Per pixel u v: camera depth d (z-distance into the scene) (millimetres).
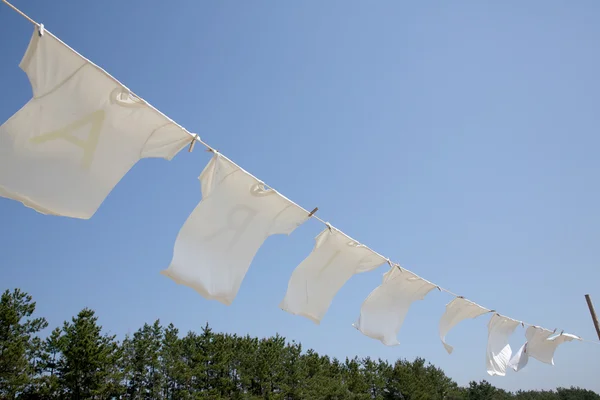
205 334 33562
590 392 64562
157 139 3814
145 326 32844
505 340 9109
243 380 32312
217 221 4262
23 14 2938
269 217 4613
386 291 6379
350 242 5438
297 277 5371
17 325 24078
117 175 3697
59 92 3289
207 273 4219
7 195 3293
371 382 43812
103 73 3357
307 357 40562
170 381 31266
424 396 43281
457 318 7812
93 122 3490
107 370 26953
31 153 3320
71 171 3490
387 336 6418
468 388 53531
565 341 9922
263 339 38281
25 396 23688
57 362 26000
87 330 26562
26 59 3076
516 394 63125
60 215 3521
